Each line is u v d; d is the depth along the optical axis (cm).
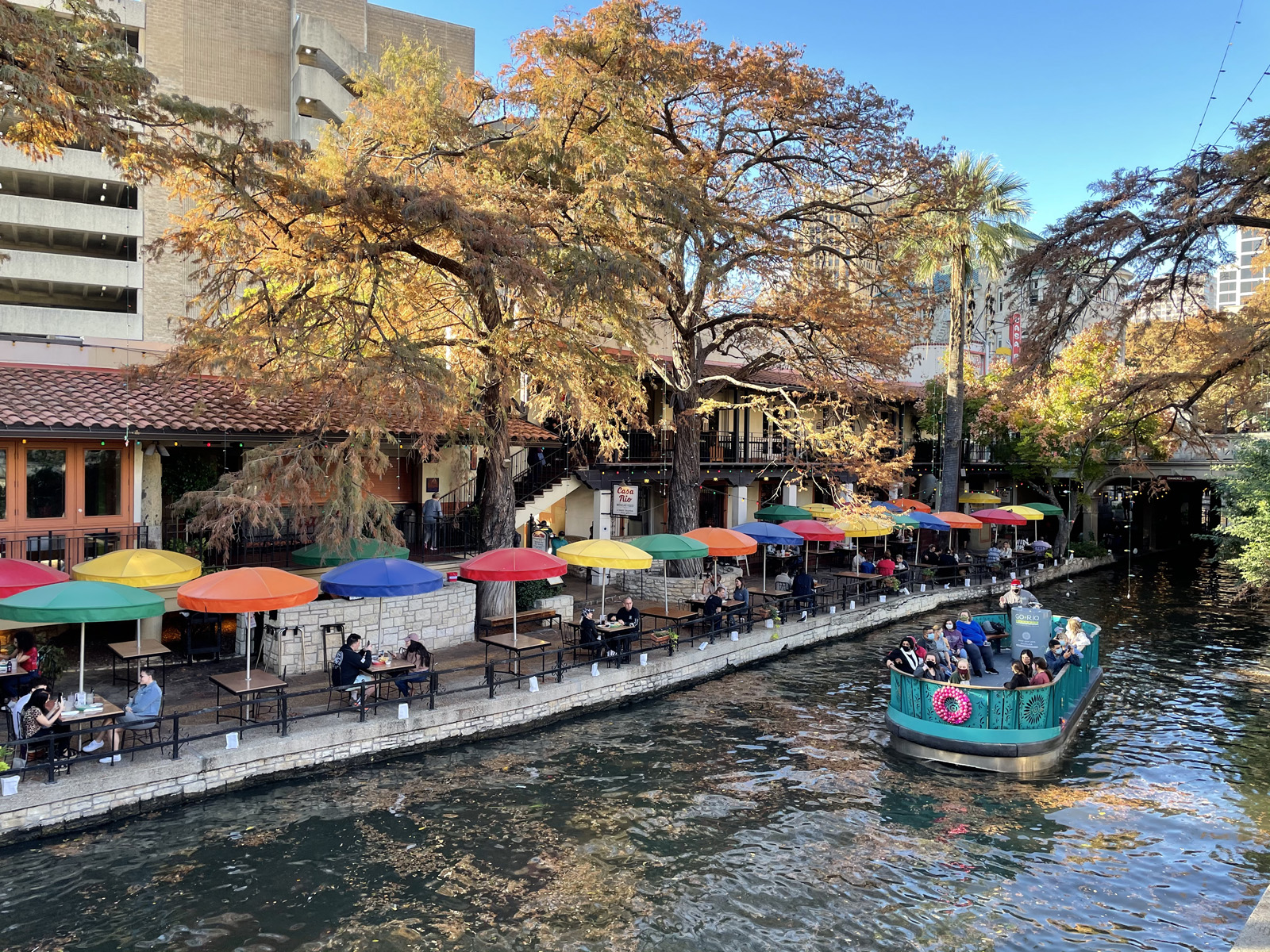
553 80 1781
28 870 1014
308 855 1082
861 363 2572
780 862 1112
